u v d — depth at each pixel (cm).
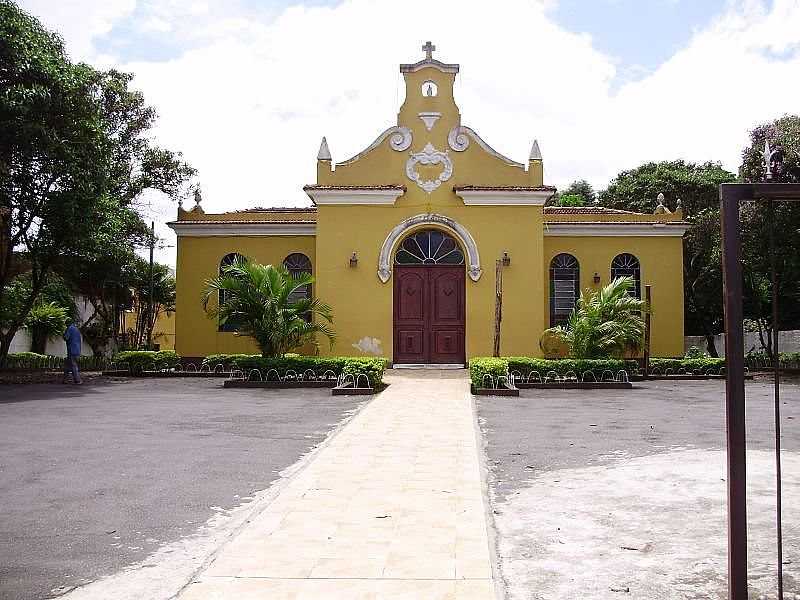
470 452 849
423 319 2136
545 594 427
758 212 2055
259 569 460
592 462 807
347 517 577
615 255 2306
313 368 1703
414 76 2162
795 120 2128
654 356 2284
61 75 1786
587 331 1808
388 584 434
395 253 2141
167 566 475
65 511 609
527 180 2131
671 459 822
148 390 1658
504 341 2091
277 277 1764
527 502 634
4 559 489
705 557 490
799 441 951
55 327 2925
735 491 364
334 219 2122
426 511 593
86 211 1891
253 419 1156
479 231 2119
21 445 925
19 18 1783
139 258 3275
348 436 960
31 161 1822
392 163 2141
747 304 2634
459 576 447
